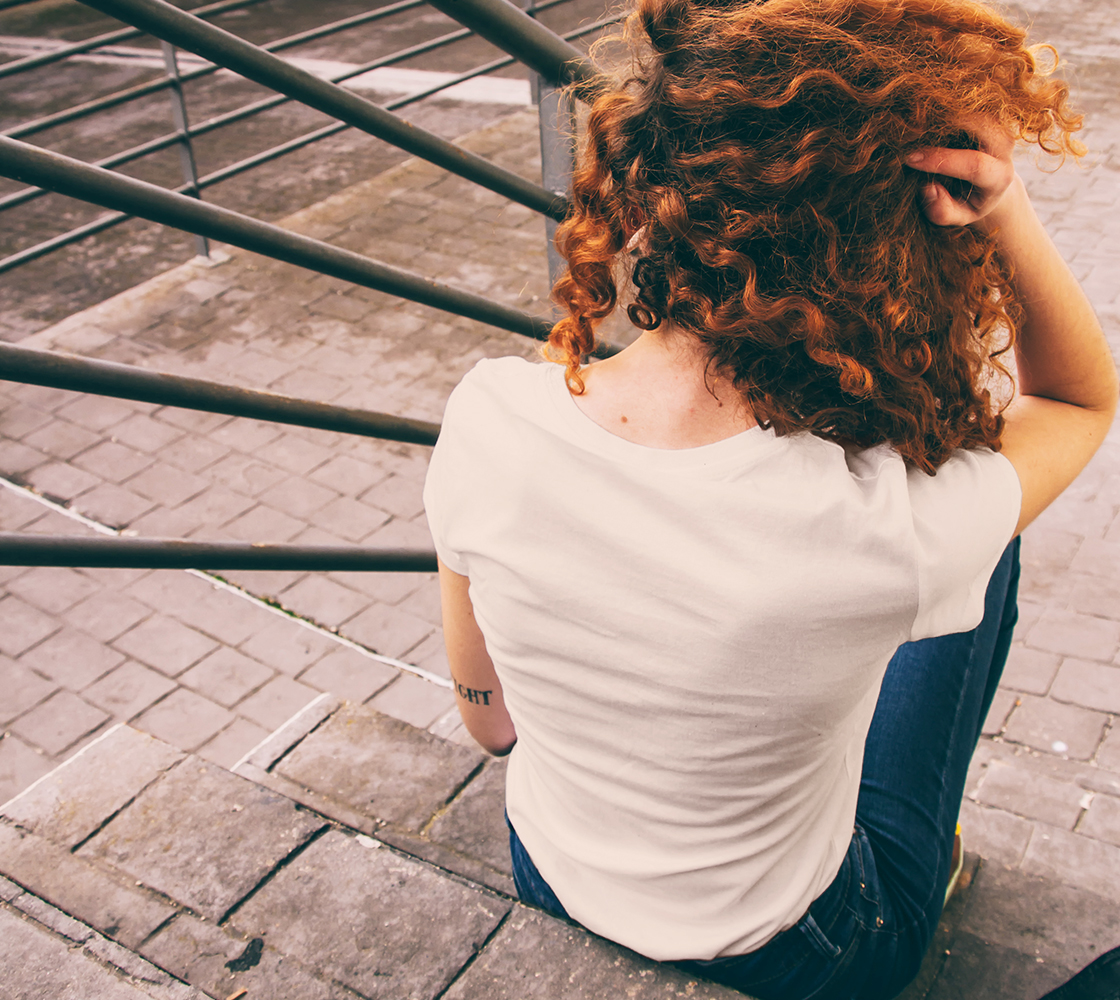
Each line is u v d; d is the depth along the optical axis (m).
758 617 0.74
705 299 0.74
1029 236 0.88
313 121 8.95
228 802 1.53
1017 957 1.61
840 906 1.02
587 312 0.85
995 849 2.49
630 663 0.79
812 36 0.68
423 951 1.23
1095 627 3.65
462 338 5.88
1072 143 0.76
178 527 4.55
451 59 10.23
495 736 1.17
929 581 0.75
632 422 0.79
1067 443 0.89
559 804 0.98
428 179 7.74
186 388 1.27
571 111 1.44
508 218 7.12
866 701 0.89
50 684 3.80
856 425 0.76
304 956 1.26
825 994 1.02
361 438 5.09
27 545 1.21
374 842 1.44
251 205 7.47
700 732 0.81
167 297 6.38
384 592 4.18
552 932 1.21
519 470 0.80
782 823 0.90
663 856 0.92
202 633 4.00
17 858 1.45
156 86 5.61
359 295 6.32
